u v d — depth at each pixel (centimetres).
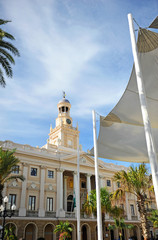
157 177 725
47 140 5072
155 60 968
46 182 3994
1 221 3228
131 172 2095
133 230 4844
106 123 1407
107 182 4953
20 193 3619
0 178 2528
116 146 1588
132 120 1258
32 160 3972
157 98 1091
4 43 1745
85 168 4616
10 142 3847
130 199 5059
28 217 3475
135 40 923
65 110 6050
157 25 851
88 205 3128
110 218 4491
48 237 3725
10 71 1759
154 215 4053
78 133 5650
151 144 773
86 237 4259
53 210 3872
